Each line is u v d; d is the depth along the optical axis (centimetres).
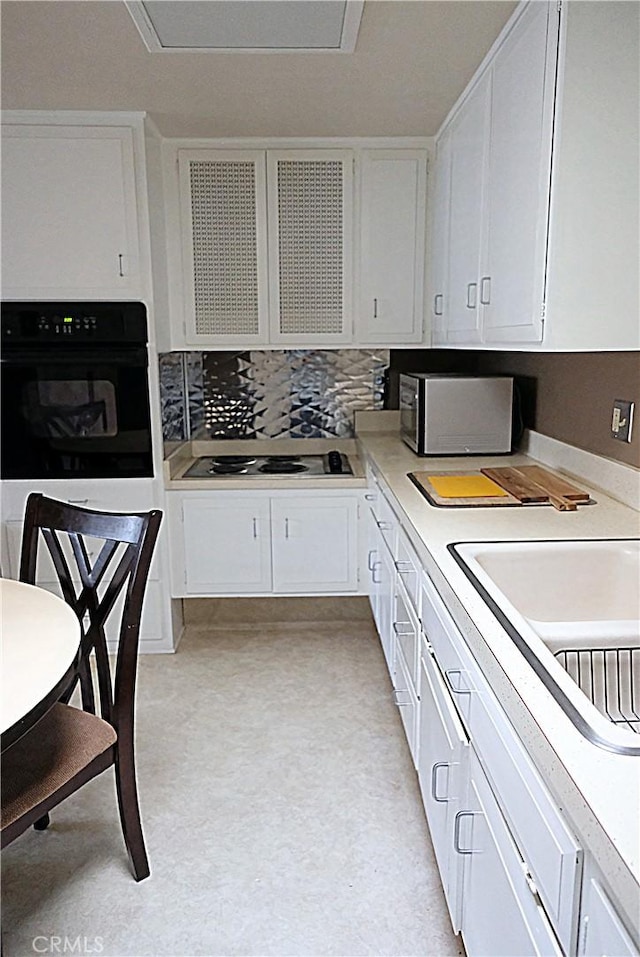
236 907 168
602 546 163
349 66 211
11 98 245
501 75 189
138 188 269
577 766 80
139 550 168
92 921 164
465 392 283
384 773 222
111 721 181
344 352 349
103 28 183
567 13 144
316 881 176
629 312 157
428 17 177
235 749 236
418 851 187
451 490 223
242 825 197
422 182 299
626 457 201
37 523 191
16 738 112
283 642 324
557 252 154
